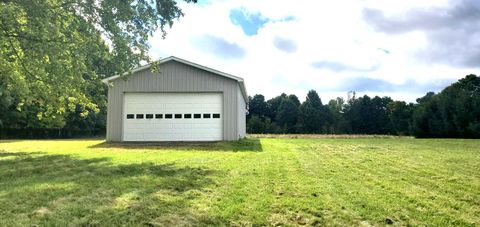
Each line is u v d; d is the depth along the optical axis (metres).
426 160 11.08
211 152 13.05
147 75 18.41
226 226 4.23
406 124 58.44
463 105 43.44
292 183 6.69
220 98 18.55
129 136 18.36
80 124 41.19
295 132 61.38
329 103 75.44
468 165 9.82
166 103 18.50
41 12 9.05
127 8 11.03
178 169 8.33
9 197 5.36
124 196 5.46
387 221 4.44
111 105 18.36
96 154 12.13
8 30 9.84
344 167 9.16
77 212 4.60
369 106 66.06
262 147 15.92
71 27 10.24
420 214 4.73
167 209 4.80
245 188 6.17
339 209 4.89
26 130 36.53
